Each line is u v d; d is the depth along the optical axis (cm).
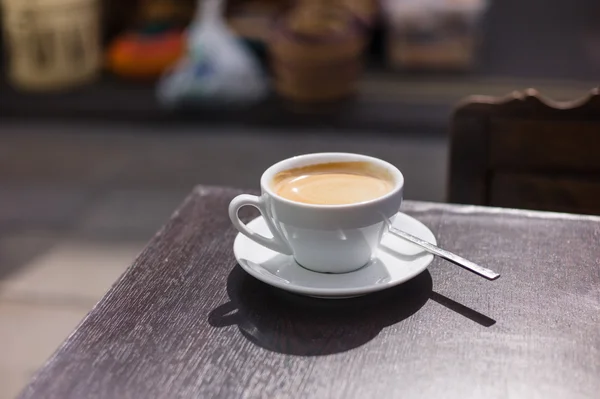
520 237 63
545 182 78
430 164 203
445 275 57
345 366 47
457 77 257
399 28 259
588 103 75
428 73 262
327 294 52
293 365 48
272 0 282
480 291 55
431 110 230
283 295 55
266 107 239
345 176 59
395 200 54
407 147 215
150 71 263
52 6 246
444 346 49
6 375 125
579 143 76
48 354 130
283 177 59
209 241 63
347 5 264
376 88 250
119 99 248
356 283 54
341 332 51
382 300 54
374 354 48
